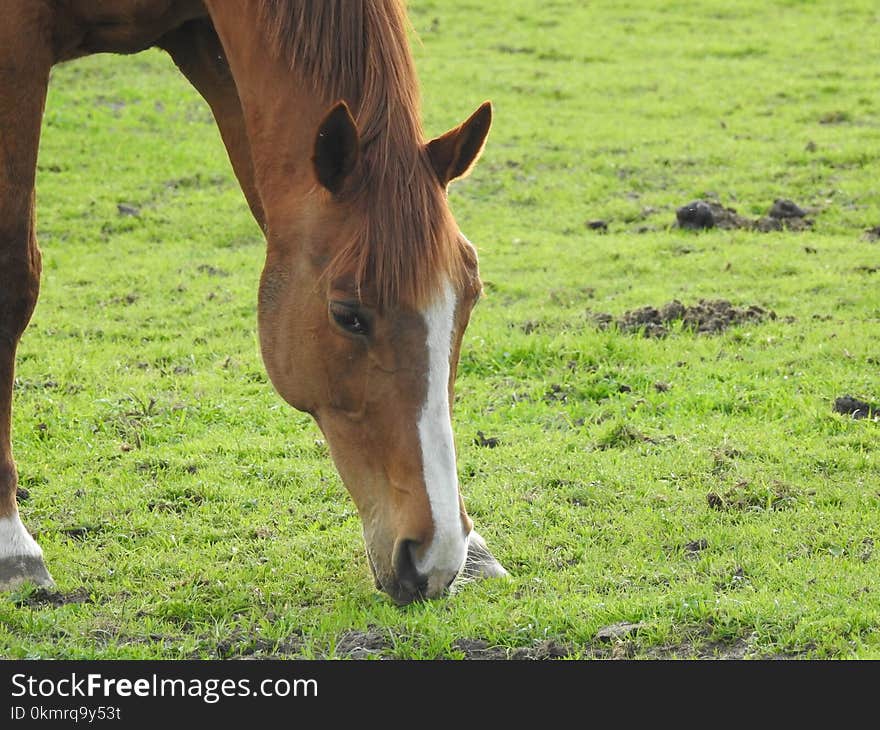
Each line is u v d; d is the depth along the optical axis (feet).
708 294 56.44
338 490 36.29
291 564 30.91
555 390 45.09
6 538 29.76
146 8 29.60
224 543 32.65
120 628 27.43
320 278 24.93
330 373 25.12
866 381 43.93
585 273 61.26
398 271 23.79
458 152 24.80
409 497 24.13
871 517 32.50
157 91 102.47
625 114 96.43
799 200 73.92
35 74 29.45
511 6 134.92
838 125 91.91
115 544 32.55
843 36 120.47
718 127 92.12
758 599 27.07
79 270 63.72
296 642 26.66
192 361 49.62
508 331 51.57
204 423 42.63
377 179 24.34
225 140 31.83
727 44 118.01
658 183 79.05
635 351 48.03
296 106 26.30
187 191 79.56
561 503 34.65
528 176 81.46
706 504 33.91
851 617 26.13
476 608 27.32
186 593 29.14
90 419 42.63
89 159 84.89
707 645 25.76
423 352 24.03
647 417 41.73
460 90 102.78
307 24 26.02
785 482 35.06
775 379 44.65
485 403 43.73
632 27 126.31
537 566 30.40
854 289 56.08
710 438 39.14
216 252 68.13
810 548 30.76
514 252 65.77
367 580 29.73
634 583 29.01
